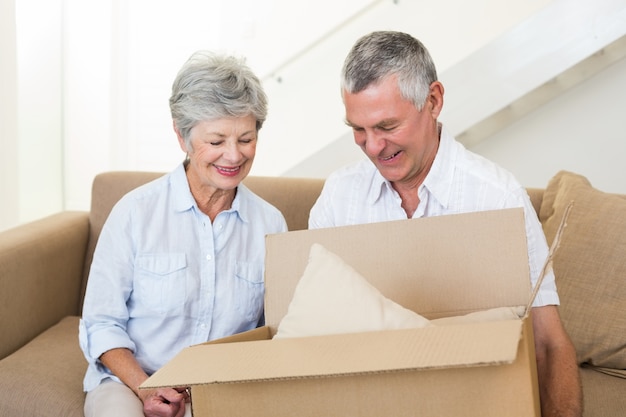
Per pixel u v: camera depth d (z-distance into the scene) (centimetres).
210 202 183
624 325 204
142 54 541
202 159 172
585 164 446
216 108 166
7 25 397
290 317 132
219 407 113
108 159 540
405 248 149
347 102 162
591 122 442
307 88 454
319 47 451
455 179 173
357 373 100
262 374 104
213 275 182
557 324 160
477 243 146
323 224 188
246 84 168
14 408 192
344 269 133
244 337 137
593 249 214
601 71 435
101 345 174
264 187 248
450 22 432
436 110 169
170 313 180
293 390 110
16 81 403
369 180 184
